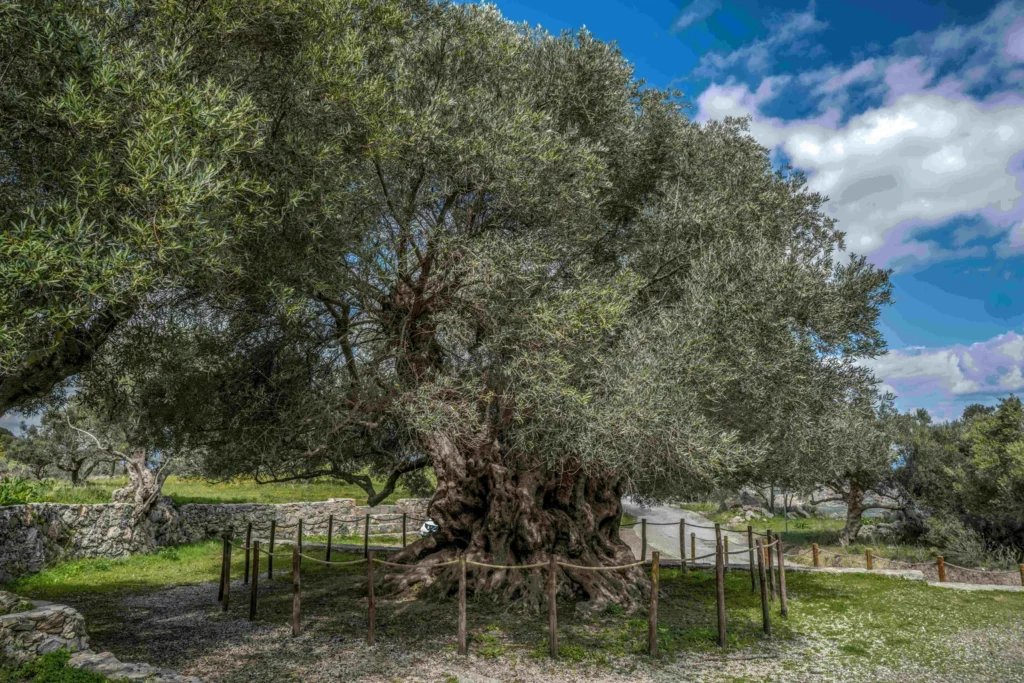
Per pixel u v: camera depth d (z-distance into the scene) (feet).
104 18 24.45
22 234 19.97
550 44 40.37
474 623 35.70
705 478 36.99
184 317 35.68
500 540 41.37
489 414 38.27
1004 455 74.49
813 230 46.55
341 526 80.94
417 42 35.58
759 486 48.78
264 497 94.79
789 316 37.68
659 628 35.29
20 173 23.43
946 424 106.63
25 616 24.61
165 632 33.88
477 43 36.63
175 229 21.38
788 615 39.86
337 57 27.63
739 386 35.63
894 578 53.62
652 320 36.65
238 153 24.95
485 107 34.24
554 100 39.09
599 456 31.94
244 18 26.37
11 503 49.78
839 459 42.80
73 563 53.26
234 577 51.70
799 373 37.78
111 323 27.99
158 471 62.64
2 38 21.16
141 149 20.98
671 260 39.83
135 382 38.04
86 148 22.31
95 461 86.84
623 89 41.22
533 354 32.42
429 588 41.24
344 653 30.07
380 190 34.86
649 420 30.09
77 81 20.99
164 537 65.57
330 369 40.29
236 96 25.55
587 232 37.27
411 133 31.14
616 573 42.68
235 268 24.73
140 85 22.04
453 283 34.99
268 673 26.94
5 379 26.07
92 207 21.40
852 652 31.86
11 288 19.04
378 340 39.60
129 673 23.86
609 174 39.42
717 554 33.81
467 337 36.37
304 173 28.45
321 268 31.91
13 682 22.66
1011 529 77.87
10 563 46.44
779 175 48.06
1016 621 39.09
